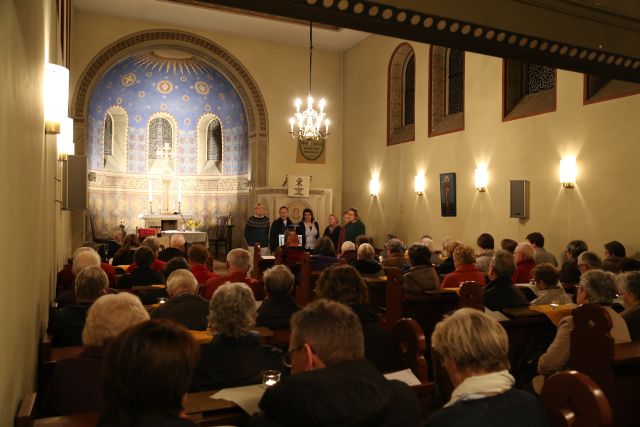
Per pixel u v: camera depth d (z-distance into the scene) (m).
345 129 15.01
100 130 14.41
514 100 9.86
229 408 2.22
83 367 2.39
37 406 3.43
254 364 2.58
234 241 15.76
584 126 8.26
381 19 4.07
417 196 12.12
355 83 14.57
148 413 1.38
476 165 10.42
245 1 3.74
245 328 2.64
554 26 4.79
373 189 13.65
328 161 14.98
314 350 1.82
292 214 13.30
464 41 4.52
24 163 2.33
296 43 14.55
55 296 6.01
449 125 11.36
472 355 1.86
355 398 1.57
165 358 1.39
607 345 3.02
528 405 1.79
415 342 2.87
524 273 6.40
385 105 13.30
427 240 9.09
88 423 2.02
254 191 14.05
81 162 7.05
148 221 14.55
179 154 16.02
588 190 8.17
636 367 3.14
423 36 4.41
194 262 5.98
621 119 7.70
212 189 16.16
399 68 13.20
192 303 3.61
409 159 12.40
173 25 13.25
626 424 3.09
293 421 1.56
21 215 2.27
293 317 1.94
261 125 14.18
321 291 3.41
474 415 1.75
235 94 15.16
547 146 8.90
